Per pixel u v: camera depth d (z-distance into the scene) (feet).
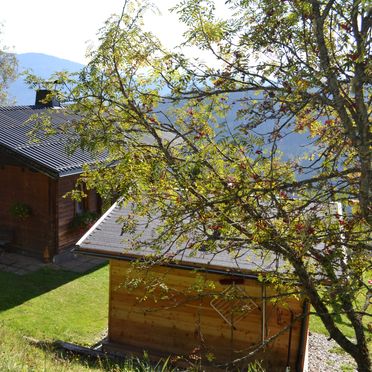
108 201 15.64
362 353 15.16
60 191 42.96
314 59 12.78
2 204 45.03
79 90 14.83
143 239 25.13
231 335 26.35
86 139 14.43
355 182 11.51
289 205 13.15
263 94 12.80
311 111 12.55
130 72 15.31
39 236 43.42
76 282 38.75
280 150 13.30
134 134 15.88
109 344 28.30
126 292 28.25
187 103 15.46
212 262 23.61
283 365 25.34
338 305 13.09
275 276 15.14
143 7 14.98
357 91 10.61
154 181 14.35
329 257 12.81
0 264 41.57
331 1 10.79
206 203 12.96
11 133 43.65
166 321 27.63
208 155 13.56
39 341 27.66
